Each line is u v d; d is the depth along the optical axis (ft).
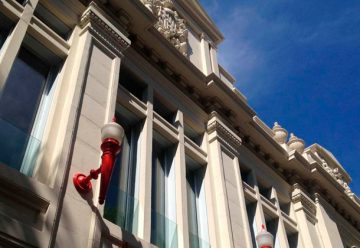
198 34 61.11
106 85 33.86
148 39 44.55
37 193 23.31
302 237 54.13
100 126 30.60
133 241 28.02
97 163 28.35
